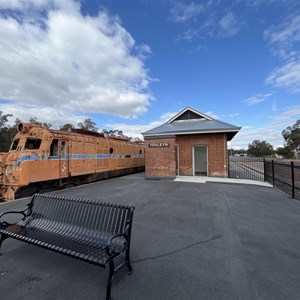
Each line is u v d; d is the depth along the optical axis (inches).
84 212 148.6
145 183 505.4
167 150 573.6
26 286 113.7
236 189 414.6
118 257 132.1
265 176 546.9
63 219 155.6
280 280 118.8
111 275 107.0
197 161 759.1
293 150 2751.0
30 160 366.9
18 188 352.8
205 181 524.7
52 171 412.8
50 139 413.1
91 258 110.7
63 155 444.5
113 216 136.9
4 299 103.4
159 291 109.8
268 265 134.9
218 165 615.2
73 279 120.3
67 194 377.1
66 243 131.1
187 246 163.2
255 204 294.8
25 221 166.4
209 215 243.3
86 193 384.5
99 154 567.8
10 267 132.6
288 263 137.4
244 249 157.8
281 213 251.3
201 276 123.0
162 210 265.1
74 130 539.8
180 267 133.0
